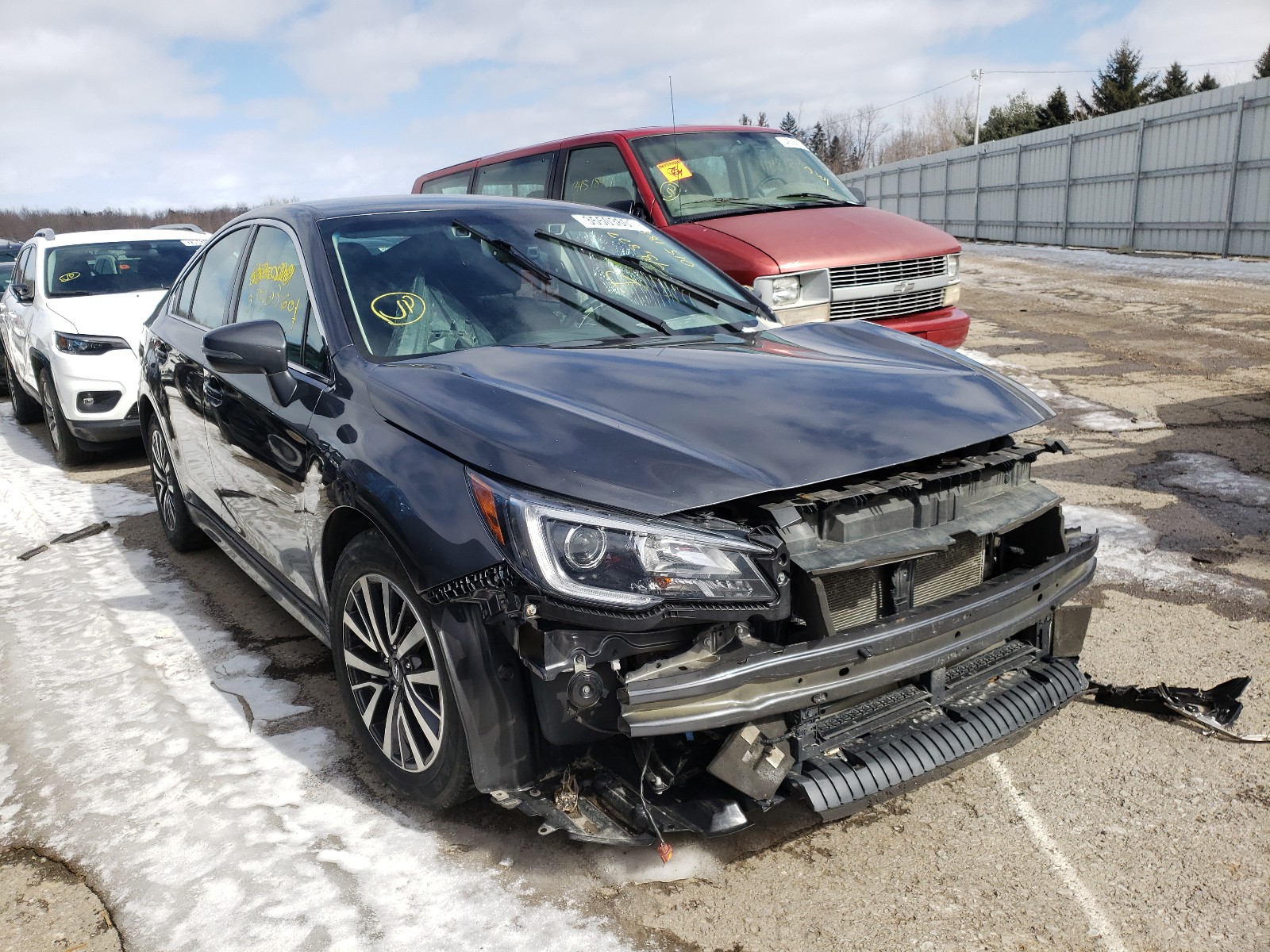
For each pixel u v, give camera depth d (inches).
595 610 76.8
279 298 127.6
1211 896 84.8
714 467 82.4
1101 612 142.4
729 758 80.7
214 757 112.2
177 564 181.8
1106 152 815.1
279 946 81.4
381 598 99.6
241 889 88.8
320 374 110.7
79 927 85.2
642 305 126.0
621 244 139.6
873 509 87.7
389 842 95.3
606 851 93.0
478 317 115.3
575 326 118.0
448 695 88.6
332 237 122.8
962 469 93.3
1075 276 623.5
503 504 80.4
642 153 272.4
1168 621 138.4
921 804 99.9
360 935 82.5
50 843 97.3
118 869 92.6
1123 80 1847.9
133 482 252.4
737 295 137.7
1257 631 134.5
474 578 80.8
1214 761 105.4
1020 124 1926.7
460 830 96.9
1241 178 667.4
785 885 87.7
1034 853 91.4
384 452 93.4
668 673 78.5
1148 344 363.9
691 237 250.4
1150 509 183.9
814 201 279.0
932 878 88.3
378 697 102.3
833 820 87.2
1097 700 119.1
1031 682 100.1
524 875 89.7
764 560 80.7
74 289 285.9
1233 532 170.4
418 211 132.3
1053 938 80.5
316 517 106.8
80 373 252.8
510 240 129.8
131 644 144.9
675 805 82.6
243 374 129.3
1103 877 87.8
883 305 251.1
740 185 277.6
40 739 117.7
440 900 86.6
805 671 81.4
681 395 95.0
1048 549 102.4
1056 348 362.6
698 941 80.9
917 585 93.1
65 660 140.0
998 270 701.9
